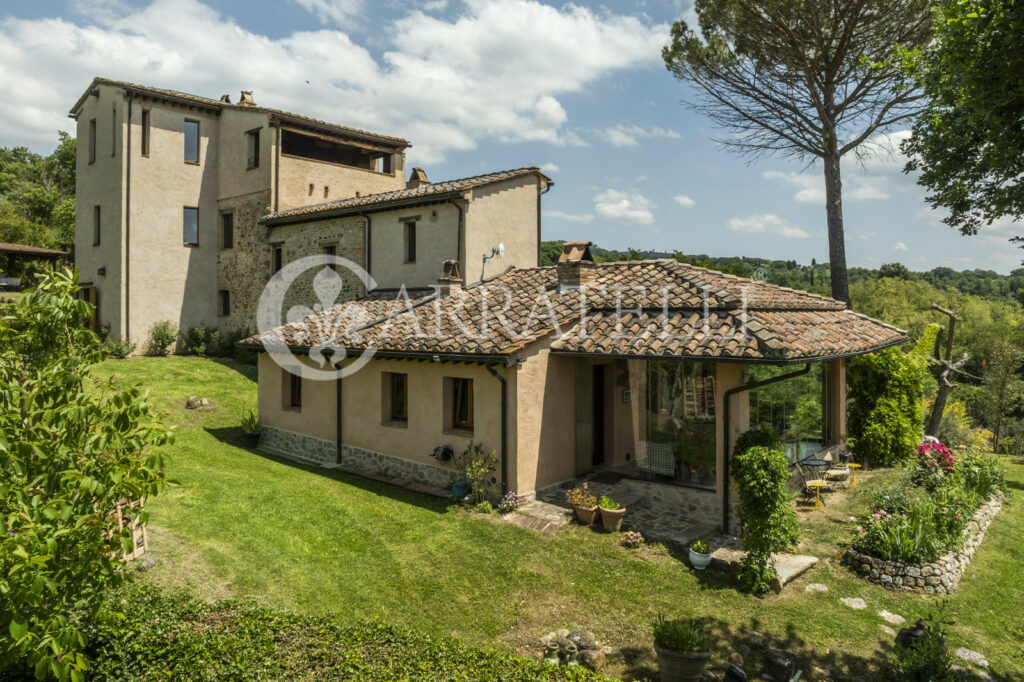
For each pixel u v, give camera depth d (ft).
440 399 42.29
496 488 38.78
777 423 39.37
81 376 17.04
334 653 18.80
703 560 30.25
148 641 18.53
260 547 30.35
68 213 141.69
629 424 44.11
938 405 62.49
